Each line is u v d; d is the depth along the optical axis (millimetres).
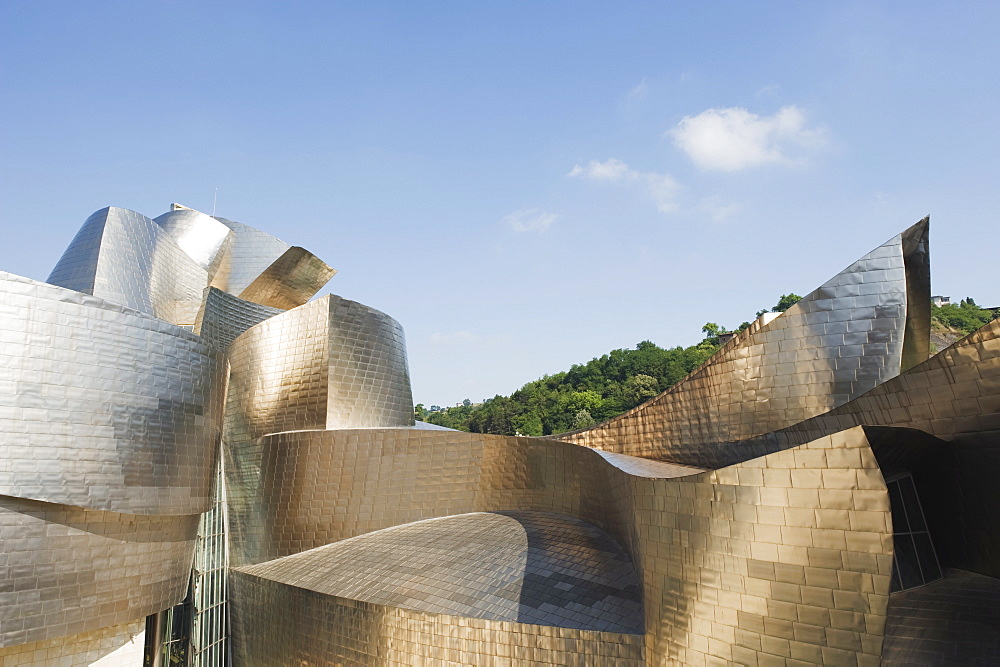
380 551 23828
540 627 17547
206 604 26094
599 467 22141
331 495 26141
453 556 22203
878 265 19312
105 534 18281
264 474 27328
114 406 18594
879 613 11727
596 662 16641
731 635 13539
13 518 16438
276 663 23719
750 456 21203
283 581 24125
